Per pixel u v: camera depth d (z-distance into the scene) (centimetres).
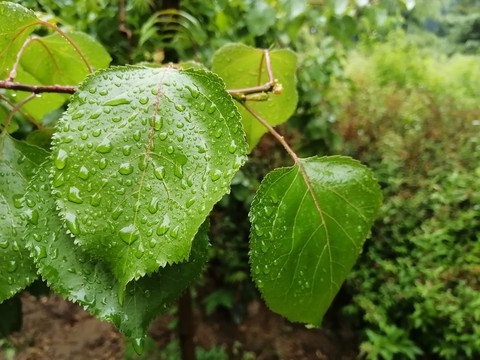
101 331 91
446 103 126
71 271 11
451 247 78
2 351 83
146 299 12
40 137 18
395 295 76
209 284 100
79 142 10
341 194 14
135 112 10
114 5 45
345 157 14
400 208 87
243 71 19
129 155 10
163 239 9
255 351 87
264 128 21
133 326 11
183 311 54
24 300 97
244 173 90
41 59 18
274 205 13
